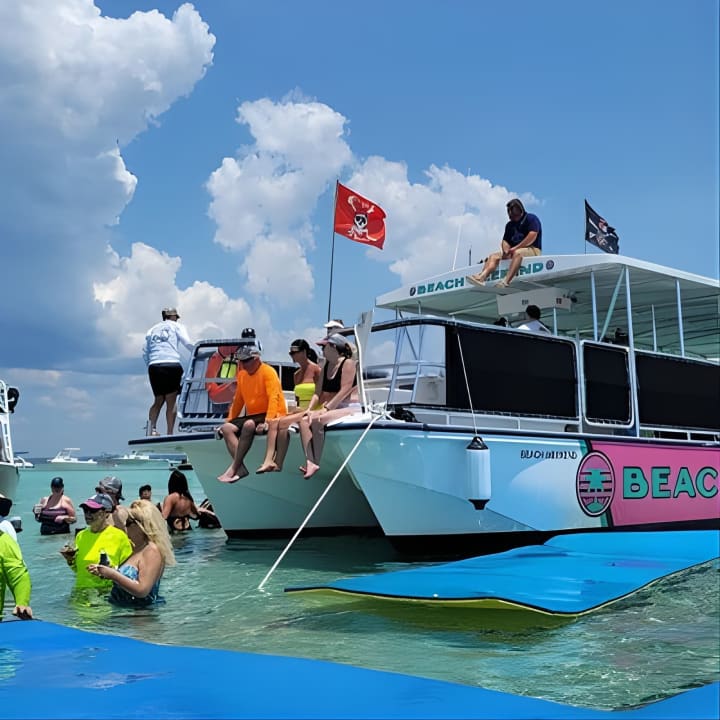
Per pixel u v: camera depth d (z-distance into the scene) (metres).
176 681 3.80
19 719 3.27
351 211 10.89
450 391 8.37
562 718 3.21
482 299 12.21
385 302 12.51
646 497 9.97
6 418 16.09
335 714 3.28
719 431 11.26
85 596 6.64
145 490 11.31
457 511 8.34
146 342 11.11
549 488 8.96
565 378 9.41
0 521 5.59
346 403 8.56
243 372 8.95
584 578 6.49
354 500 10.96
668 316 12.98
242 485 10.38
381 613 5.71
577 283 11.07
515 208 11.10
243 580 7.34
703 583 6.53
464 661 4.43
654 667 4.29
